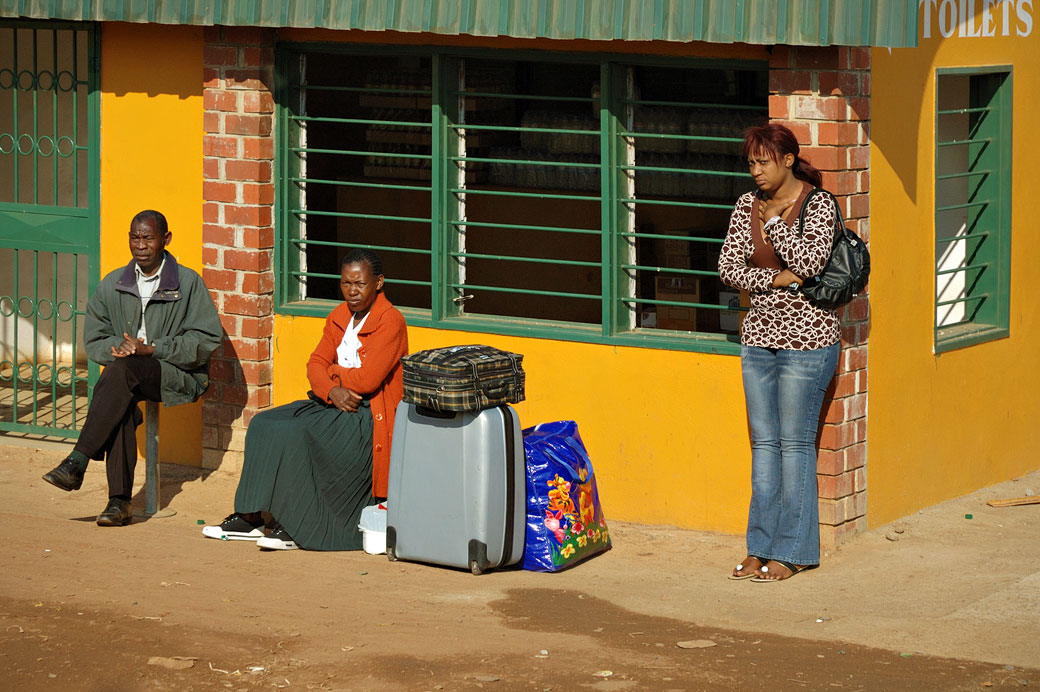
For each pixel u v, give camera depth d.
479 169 9.97
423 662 6.77
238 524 9.05
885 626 7.33
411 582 8.16
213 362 10.47
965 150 10.21
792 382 8.02
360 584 8.10
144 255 9.32
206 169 10.31
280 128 10.20
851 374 8.55
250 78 10.05
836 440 8.49
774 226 7.88
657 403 9.03
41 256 13.70
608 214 9.09
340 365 8.98
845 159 8.30
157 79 10.52
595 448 9.29
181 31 10.38
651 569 8.40
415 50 9.62
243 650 6.94
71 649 6.93
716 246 9.13
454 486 8.23
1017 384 10.44
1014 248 10.28
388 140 10.35
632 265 9.20
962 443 9.88
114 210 10.80
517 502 8.30
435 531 8.34
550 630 7.28
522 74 9.60
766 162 7.85
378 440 8.85
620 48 8.92
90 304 9.50
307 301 10.45
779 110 8.36
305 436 8.77
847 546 8.70
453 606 7.69
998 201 10.16
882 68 8.65
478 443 8.14
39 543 8.83
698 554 8.65
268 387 10.43
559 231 9.36
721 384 8.80
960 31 9.44
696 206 9.00
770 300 7.98
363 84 10.33
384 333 8.82
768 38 8.09
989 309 10.26
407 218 9.88
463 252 9.87
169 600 7.71
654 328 9.36
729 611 7.61
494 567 8.34
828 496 8.56
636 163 9.25
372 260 8.95
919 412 9.37
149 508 9.56
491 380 8.16
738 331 9.08
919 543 8.80
